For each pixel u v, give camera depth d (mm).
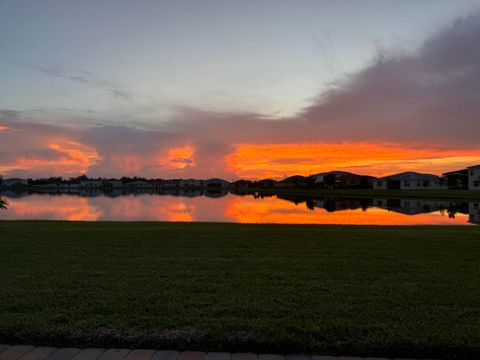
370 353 3295
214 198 54750
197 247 8234
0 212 28188
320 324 3768
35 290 4895
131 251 7723
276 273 5848
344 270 6082
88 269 6078
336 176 104125
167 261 6734
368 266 6379
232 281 5367
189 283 5250
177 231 11328
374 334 3543
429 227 13797
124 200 48625
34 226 13531
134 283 5246
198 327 3688
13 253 7461
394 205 35219
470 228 13242
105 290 4918
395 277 5641
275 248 8125
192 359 3174
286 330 3621
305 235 10258
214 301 4488
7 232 10945
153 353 3283
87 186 149125
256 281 5375
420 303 4434
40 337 3506
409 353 3291
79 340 3471
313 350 3346
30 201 45031
